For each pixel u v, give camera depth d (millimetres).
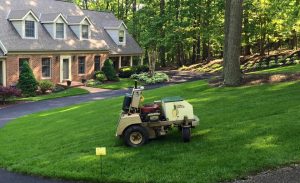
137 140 11445
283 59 36156
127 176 9367
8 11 34938
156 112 11625
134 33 55281
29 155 12297
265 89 17328
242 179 8664
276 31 44406
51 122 18109
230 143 10625
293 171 8750
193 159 9867
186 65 54531
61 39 37906
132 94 11609
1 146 14242
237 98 16234
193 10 47812
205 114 14102
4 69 32062
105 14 49125
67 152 11828
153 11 49875
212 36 47562
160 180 8945
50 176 10125
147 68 46688
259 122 12039
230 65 19328
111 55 44250
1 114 24109
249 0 41375
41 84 32406
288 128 11078
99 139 12781
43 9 39188
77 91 33594
